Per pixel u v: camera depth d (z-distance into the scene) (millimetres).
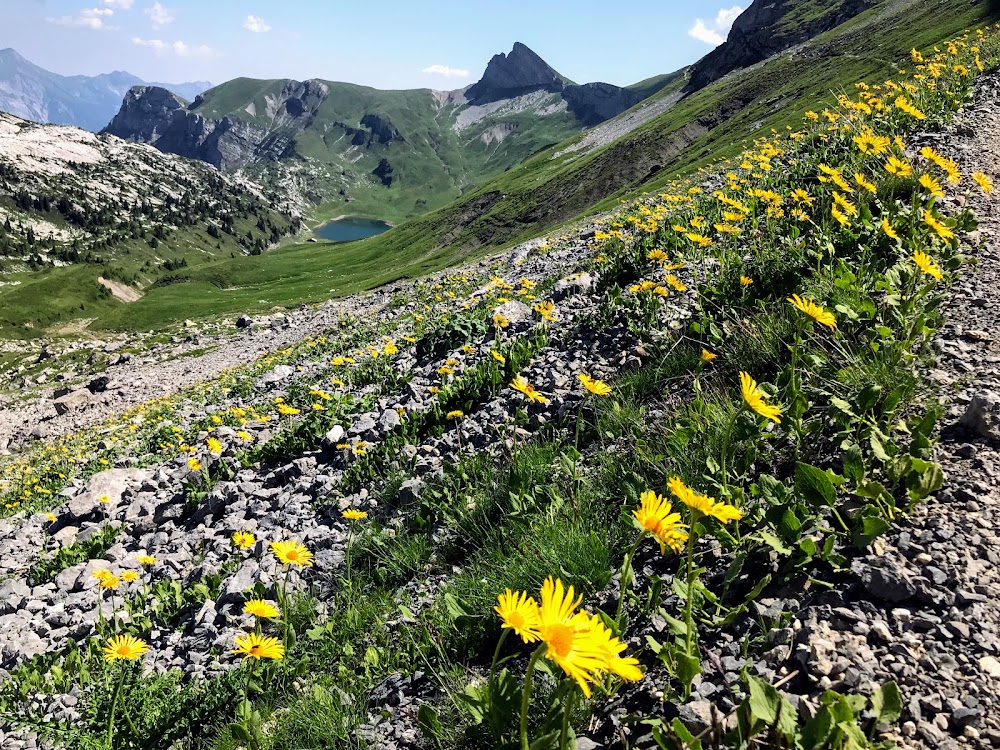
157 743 5031
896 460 3824
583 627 1670
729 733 2508
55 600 8094
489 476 6695
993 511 3477
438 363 12102
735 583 3600
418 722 3506
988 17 93188
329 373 18469
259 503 9180
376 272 176500
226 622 6496
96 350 97188
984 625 2902
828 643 3010
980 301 5805
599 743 2979
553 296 13008
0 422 46219
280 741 4098
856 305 5406
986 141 11109
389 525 7020
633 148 154375
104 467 17156
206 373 43156
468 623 4316
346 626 5402
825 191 9867
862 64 112625
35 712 5785
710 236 11344
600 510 4992
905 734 2537
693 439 4871
